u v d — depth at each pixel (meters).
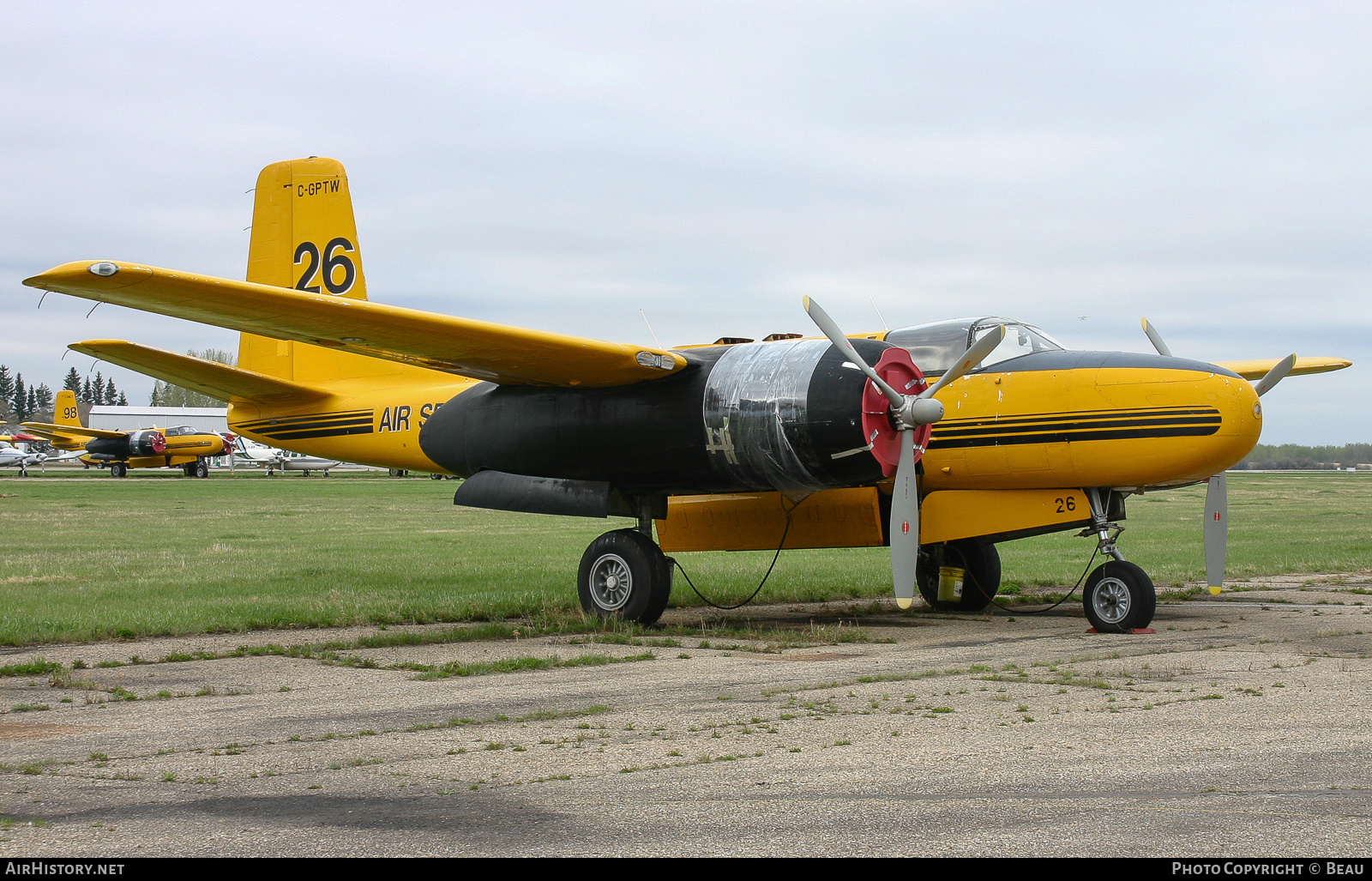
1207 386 10.01
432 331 9.73
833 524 11.29
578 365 10.32
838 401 9.83
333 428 14.22
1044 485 10.70
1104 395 10.28
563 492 11.27
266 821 4.32
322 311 9.35
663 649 9.27
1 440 74.25
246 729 6.02
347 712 6.50
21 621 10.20
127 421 98.44
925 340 11.36
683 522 11.88
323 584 14.03
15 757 5.37
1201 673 7.48
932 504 11.31
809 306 9.86
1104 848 3.88
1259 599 12.75
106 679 7.75
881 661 8.30
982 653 8.74
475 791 4.72
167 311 9.47
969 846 3.93
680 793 4.65
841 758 5.20
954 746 5.40
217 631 10.16
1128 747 5.33
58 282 8.46
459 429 11.88
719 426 10.31
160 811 4.46
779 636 9.98
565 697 6.93
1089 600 10.26
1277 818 4.18
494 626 10.30
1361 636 9.45
